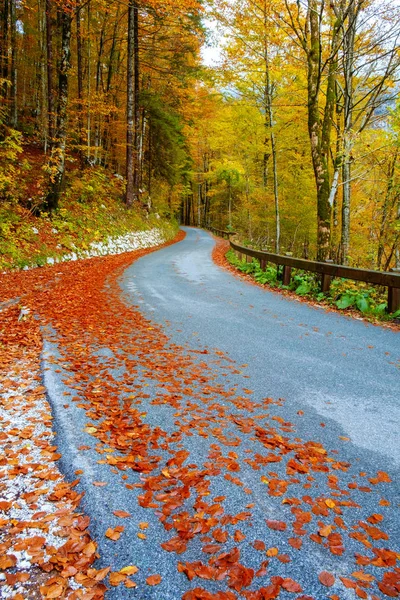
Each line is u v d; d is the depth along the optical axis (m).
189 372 4.62
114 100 28.30
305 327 6.59
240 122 18.97
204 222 64.44
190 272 13.35
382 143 11.52
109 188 23.78
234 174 30.69
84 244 15.66
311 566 1.97
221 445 3.10
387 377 4.48
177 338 5.94
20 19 25.23
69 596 1.76
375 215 16.94
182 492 2.50
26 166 15.08
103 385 4.18
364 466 2.86
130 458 2.86
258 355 5.21
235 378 4.46
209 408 3.73
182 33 19.78
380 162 13.25
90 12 22.72
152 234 26.16
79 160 25.30
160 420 3.48
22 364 4.79
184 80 24.92
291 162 17.83
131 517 2.27
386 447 3.10
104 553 2.02
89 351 5.25
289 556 2.03
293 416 3.60
